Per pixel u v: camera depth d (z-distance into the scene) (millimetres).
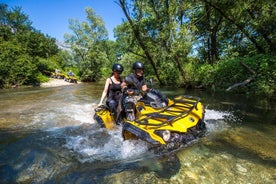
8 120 6316
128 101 4793
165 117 4051
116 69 5617
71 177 3010
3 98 11672
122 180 2912
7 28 42344
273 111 6730
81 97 11312
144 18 15844
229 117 6051
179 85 17422
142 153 3742
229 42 22156
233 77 12281
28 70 25219
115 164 3361
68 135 4805
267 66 10172
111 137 4570
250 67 11180
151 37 16312
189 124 4172
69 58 50188
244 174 3006
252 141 4188
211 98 9789
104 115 5375
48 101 10000
